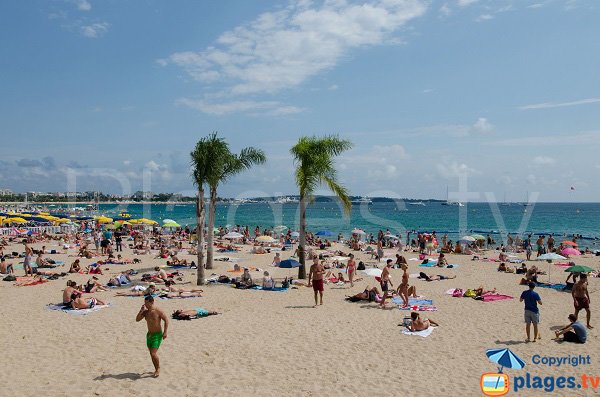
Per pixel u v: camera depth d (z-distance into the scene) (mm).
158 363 8844
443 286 19625
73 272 22016
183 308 14875
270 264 26750
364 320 13453
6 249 32625
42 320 12891
